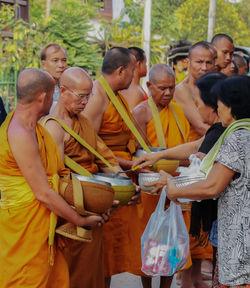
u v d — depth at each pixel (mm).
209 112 3443
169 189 3057
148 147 4066
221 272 2863
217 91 2912
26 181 2928
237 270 2773
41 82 2930
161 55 17375
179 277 4875
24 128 2895
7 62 10641
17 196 2926
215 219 3334
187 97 4809
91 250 3609
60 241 3090
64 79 3406
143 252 3695
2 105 4461
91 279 3666
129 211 4238
